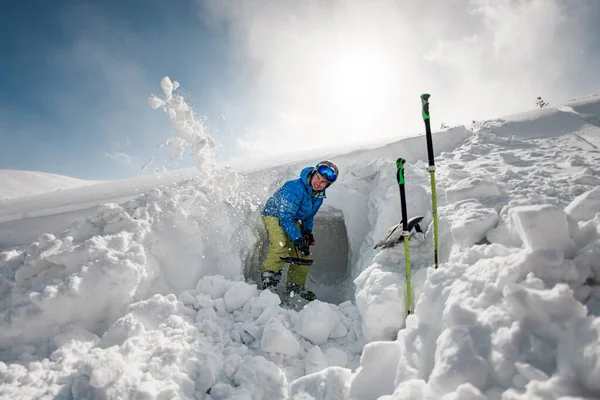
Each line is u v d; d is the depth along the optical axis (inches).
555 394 39.8
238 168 282.2
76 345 84.1
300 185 142.1
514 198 104.3
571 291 48.0
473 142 219.8
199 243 130.3
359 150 225.6
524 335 48.0
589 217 76.5
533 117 248.2
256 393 69.4
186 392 68.3
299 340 92.8
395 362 64.7
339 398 63.3
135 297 105.9
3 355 82.7
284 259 134.6
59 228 164.9
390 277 90.5
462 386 44.8
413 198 128.0
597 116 236.8
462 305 58.4
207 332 90.7
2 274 100.3
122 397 61.9
